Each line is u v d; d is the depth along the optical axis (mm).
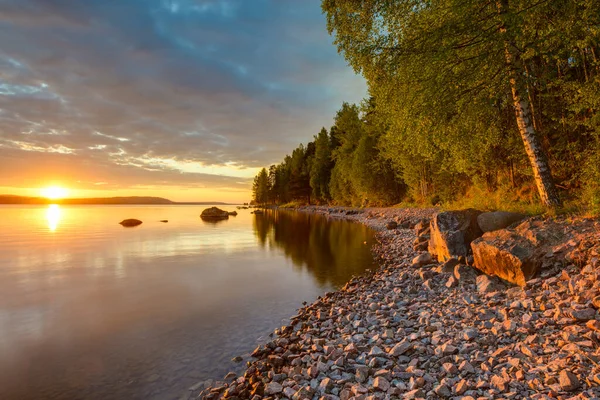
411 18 11602
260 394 5125
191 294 11016
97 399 5242
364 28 12852
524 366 4508
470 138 12766
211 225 41188
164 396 5320
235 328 8125
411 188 39531
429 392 4312
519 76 9688
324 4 13219
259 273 14094
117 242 24641
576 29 9164
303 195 94438
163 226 39844
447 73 9992
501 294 7797
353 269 14617
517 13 8008
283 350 6688
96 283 12508
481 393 4145
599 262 6762
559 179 15172
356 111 53062
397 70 10594
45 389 5516
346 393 4613
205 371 6102
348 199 59719
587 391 3668
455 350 5344
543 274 7766
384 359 5465
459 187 29875
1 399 5230
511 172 18031
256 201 155500
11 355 6711
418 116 10852
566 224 8867
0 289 11688
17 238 27250
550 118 15023
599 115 10898
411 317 7676
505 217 11328
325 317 8508
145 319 8703
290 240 24922
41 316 8891
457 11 8734
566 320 5441
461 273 9773
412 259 14633
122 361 6465
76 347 7070
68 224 43469
